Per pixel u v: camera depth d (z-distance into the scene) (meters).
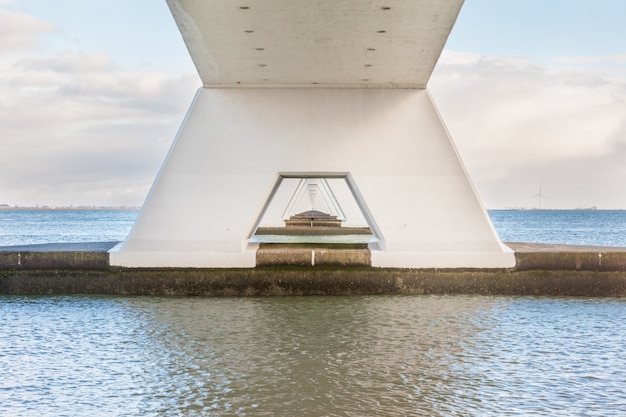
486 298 17.62
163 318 14.99
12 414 8.68
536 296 17.97
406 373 10.59
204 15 13.82
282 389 9.70
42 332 13.62
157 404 9.04
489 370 10.84
